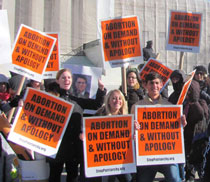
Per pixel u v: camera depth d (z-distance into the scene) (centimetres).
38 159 342
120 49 411
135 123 313
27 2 1717
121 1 1916
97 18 1852
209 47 2072
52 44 386
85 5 1823
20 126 314
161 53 1986
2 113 339
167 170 317
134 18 416
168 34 454
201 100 403
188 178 413
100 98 371
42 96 323
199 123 384
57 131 323
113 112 331
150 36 1969
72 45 1817
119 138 315
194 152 383
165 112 322
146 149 314
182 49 454
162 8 1992
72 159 333
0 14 336
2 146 330
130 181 331
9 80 441
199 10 2062
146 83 337
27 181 337
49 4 1788
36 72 378
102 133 313
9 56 338
